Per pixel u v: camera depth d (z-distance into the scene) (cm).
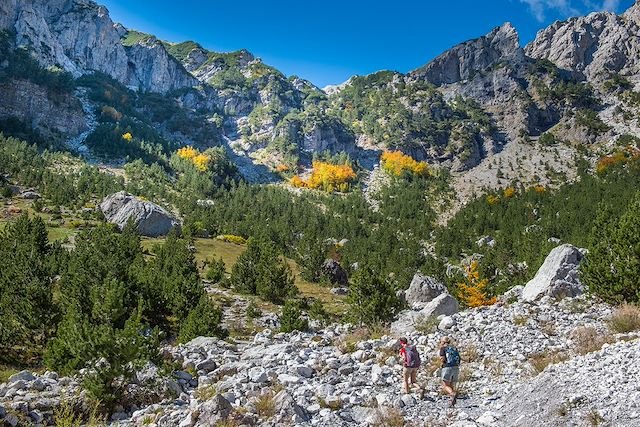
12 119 19400
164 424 1232
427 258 10406
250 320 3922
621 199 12950
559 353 1705
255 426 1188
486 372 1633
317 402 1353
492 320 2431
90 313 2769
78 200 10919
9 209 9100
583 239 7712
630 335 1673
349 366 1717
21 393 1360
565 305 2680
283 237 10819
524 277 6053
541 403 1138
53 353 1719
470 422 1151
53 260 4606
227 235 10512
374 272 3216
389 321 2975
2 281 3020
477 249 11638
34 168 13325
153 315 3269
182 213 13112
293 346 2178
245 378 1584
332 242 11894
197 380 1688
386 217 17488
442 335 2191
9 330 2414
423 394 1397
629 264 2511
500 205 16612
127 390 1445
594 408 1025
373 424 1180
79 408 1334
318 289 6169
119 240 5291
